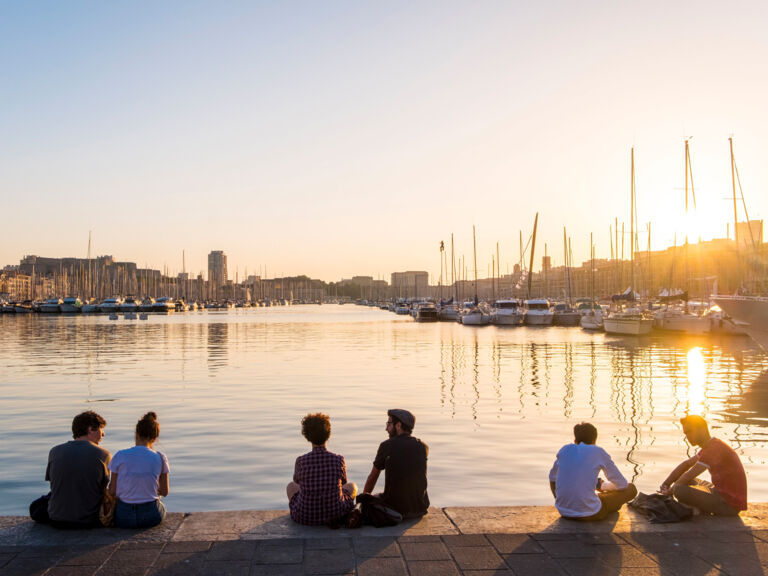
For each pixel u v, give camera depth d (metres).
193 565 6.80
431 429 18.61
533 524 8.08
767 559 6.97
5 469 14.52
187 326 92.81
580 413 21.34
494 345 53.50
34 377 31.89
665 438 17.42
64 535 7.65
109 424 19.62
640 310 68.12
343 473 8.23
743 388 27.25
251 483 13.30
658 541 7.50
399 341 59.56
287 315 157.00
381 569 6.73
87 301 157.25
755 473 13.85
